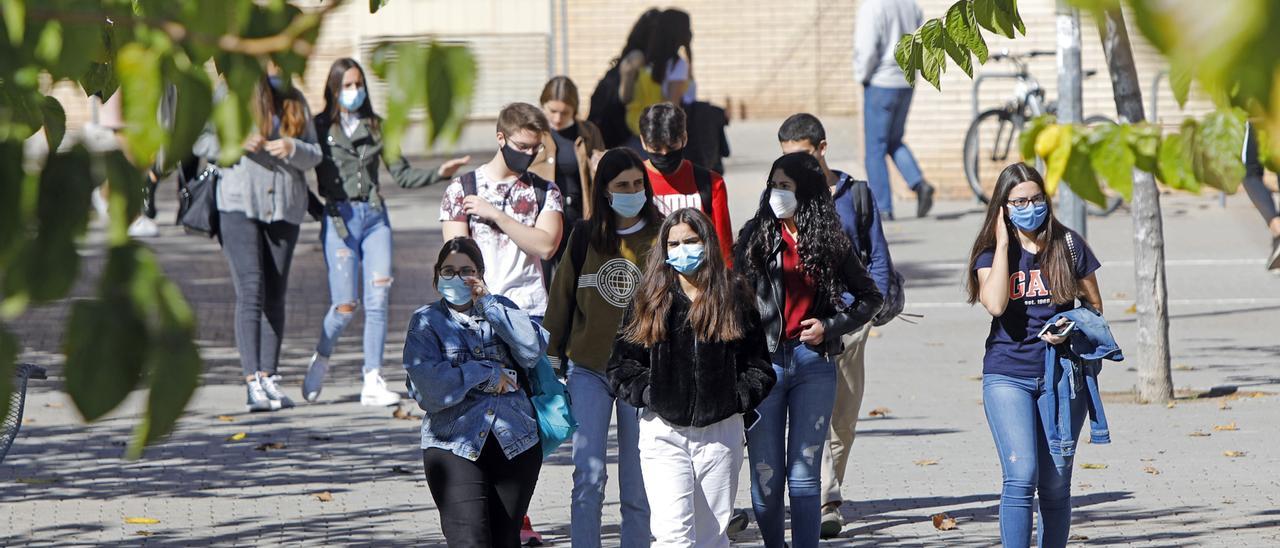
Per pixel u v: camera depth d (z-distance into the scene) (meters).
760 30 105.69
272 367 31.91
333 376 35.81
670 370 18.36
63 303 5.53
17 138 5.81
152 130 5.85
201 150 29.16
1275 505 23.83
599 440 19.80
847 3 105.50
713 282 18.22
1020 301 18.88
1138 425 29.89
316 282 48.66
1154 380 31.98
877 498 24.89
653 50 37.16
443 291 18.42
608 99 37.03
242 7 5.98
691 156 37.25
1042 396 18.84
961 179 65.25
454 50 5.58
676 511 18.52
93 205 5.70
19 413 18.05
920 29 16.58
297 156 30.66
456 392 17.97
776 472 20.27
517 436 18.34
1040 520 19.55
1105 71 63.50
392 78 5.57
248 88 6.05
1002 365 18.97
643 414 18.72
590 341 19.89
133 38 6.49
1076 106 35.91
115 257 5.49
